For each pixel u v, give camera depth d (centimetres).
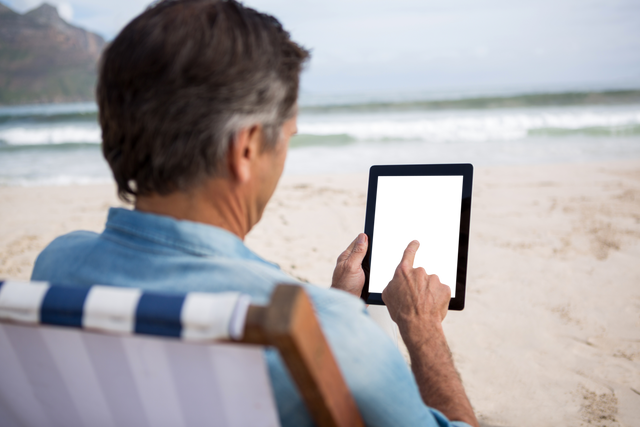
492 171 765
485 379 244
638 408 217
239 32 65
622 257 388
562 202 557
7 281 54
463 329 292
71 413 67
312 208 579
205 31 63
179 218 71
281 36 72
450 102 2123
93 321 49
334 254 428
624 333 280
